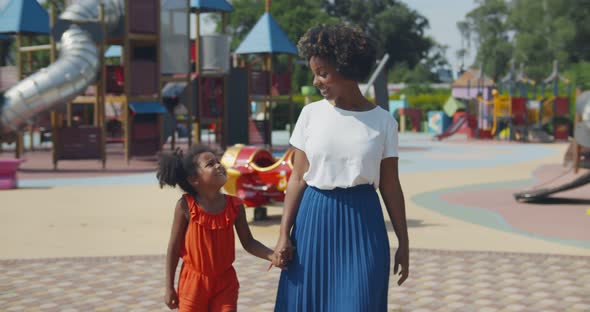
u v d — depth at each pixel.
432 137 48.69
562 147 37.00
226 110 30.80
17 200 14.13
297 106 62.03
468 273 7.47
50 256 8.48
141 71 24.61
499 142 42.44
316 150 3.81
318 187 3.83
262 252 4.23
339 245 3.79
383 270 3.80
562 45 76.69
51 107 21.27
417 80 101.69
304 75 86.50
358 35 3.73
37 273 7.52
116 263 8.00
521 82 47.94
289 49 33.72
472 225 10.96
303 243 3.85
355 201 3.81
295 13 84.88
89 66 21.69
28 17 29.02
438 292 6.68
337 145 3.79
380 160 3.85
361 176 3.78
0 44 36.78
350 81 3.78
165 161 4.09
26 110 20.92
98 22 22.67
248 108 32.22
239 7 88.75
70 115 30.09
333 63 3.71
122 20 24.42
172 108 30.67
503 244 9.29
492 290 6.77
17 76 25.34
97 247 9.06
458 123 46.53
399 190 3.94
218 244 4.12
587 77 72.38
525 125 43.34
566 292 6.70
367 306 3.73
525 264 7.92
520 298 6.48
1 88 25.78
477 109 46.72
